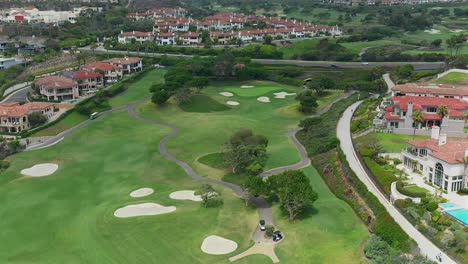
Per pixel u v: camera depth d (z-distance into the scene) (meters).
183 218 83.44
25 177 106.12
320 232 76.31
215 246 73.94
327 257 68.69
